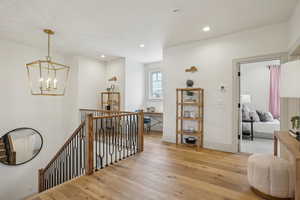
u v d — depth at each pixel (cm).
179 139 444
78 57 552
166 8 266
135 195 205
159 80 636
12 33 373
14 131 433
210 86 395
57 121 529
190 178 248
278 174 188
